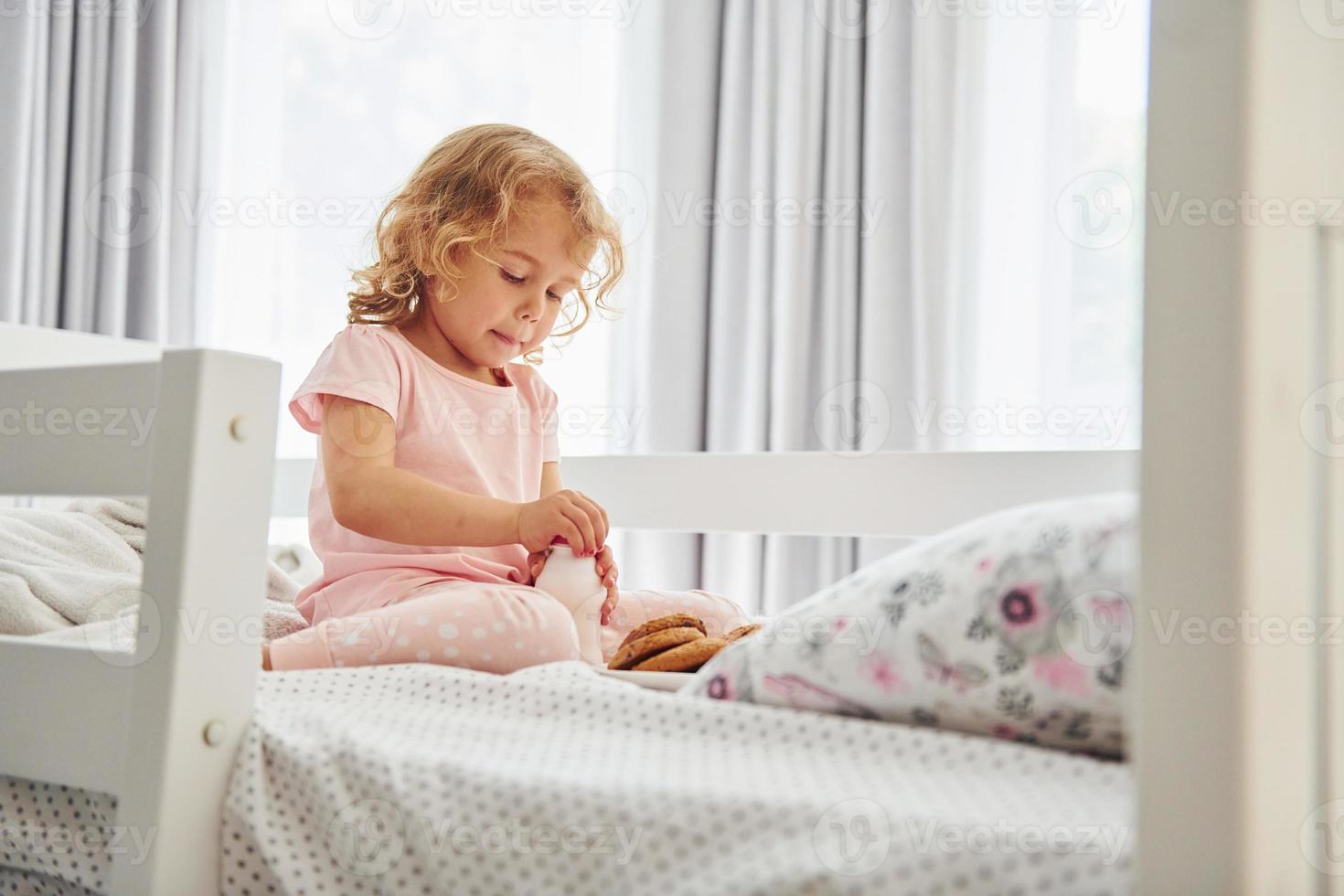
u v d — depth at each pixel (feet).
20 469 2.38
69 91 7.30
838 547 6.59
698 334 7.01
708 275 7.06
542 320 4.14
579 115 7.39
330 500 3.65
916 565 2.05
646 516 4.64
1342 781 1.72
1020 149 6.52
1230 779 1.48
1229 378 1.51
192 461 2.13
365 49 7.70
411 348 4.02
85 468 2.28
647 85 7.22
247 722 2.20
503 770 1.91
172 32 7.64
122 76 7.39
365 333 3.92
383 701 2.36
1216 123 1.55
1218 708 1.49
